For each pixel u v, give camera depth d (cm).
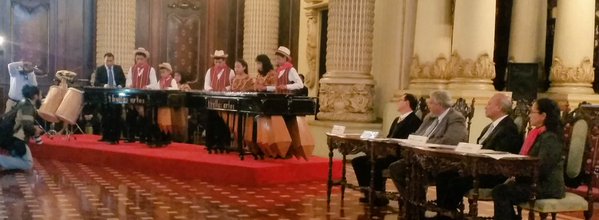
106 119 1098
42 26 1516
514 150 597
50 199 713
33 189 774
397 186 667
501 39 1185
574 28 1086
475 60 1045
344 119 1188
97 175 904
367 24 1197
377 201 735
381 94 1218
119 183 838
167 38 1627
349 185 736
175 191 789
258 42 1580
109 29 1475
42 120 1272
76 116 1104
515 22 1157
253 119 910
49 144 1077
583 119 564
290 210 694
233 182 861
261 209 694
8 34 1480
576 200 540
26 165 940
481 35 1045
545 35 1159
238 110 900
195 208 687
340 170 944
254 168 844
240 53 1672
